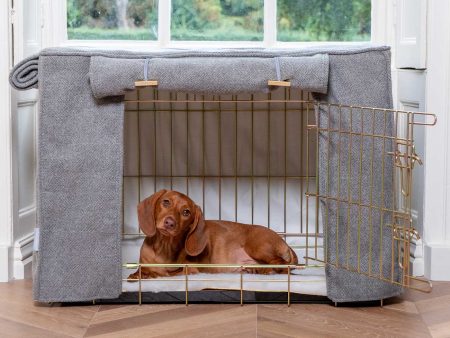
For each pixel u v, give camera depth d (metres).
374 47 2.58
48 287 2.57
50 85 2.54
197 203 3.15
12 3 2.84
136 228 3.12
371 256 2.59
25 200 2.99
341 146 2.57
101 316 2.53
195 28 3.11
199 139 3.12
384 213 2.60
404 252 2.54
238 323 2.47
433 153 2.88
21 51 2.86
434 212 2.90
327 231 2.59
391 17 3.08
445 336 2.38
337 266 2.58
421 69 2.87
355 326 2.45
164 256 2.71
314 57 2.53
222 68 2.52
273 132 3.12
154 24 3.10
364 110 2.56
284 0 3.09
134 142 3.12
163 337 2.37
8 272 2.86
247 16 3.10
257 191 3.15
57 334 2.39
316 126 2.59
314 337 2.37
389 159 2.60
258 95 3.11
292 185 3.15
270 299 2.65
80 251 2.57
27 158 2.99
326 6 3.10
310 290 2.64
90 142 2.55
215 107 3.12
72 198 2.56
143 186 3.14
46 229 2.56
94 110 2.55
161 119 3.12
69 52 2.54
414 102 2.94
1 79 2.82
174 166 3.14
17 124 2.89
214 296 2.65
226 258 2.79
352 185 2.58
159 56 2.56
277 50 2.60
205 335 2.38
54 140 2.55
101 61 2.52
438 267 2.88
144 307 2.61
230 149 3.13
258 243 2.79
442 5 2.84
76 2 3.09
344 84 2.55
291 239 3.12
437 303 2.65
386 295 2.61
